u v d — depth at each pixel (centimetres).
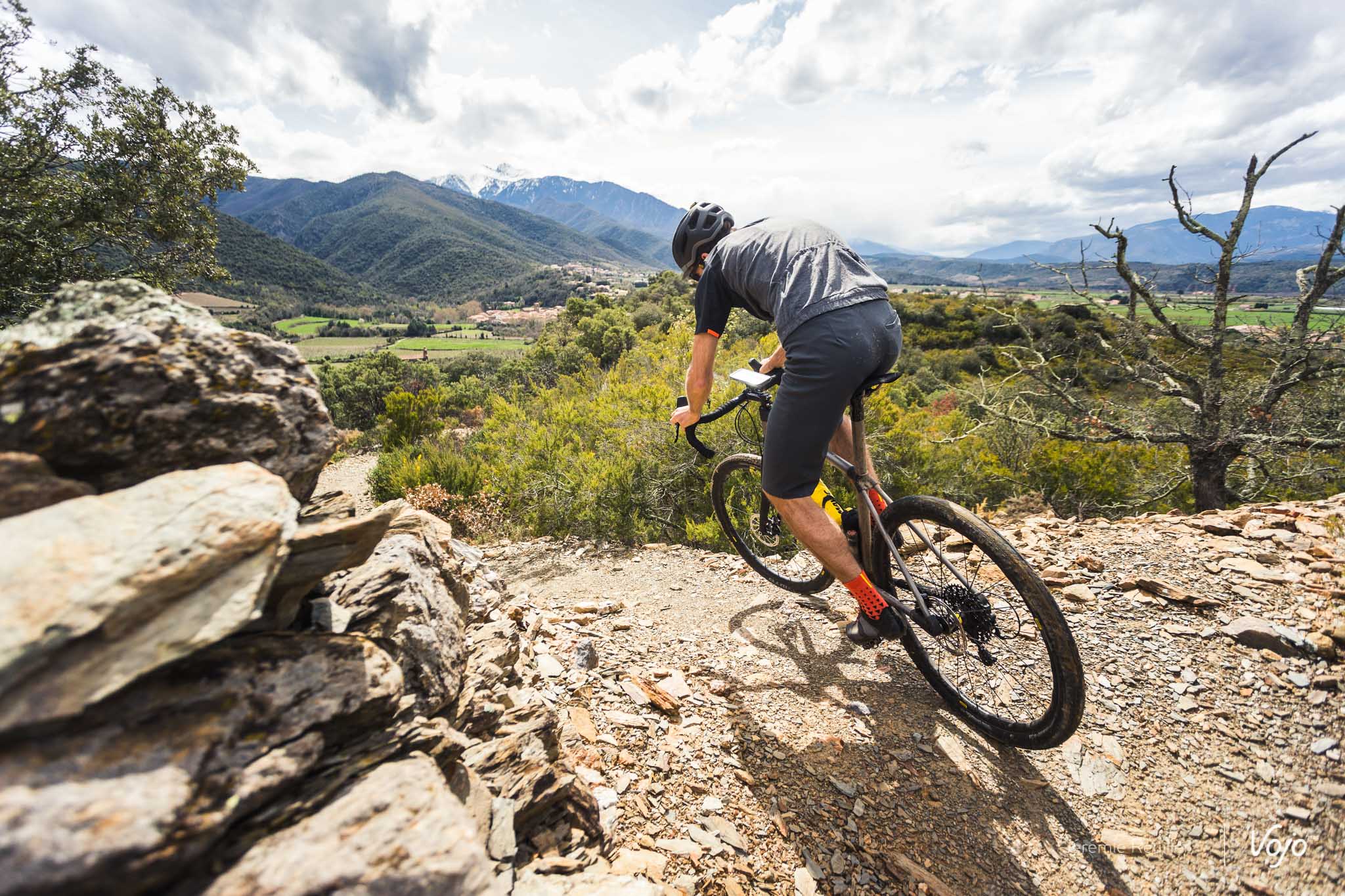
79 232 1195
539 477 618
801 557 368
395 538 176
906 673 255
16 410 98
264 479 112
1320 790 180
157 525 94
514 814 145
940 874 166
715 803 181
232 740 96
